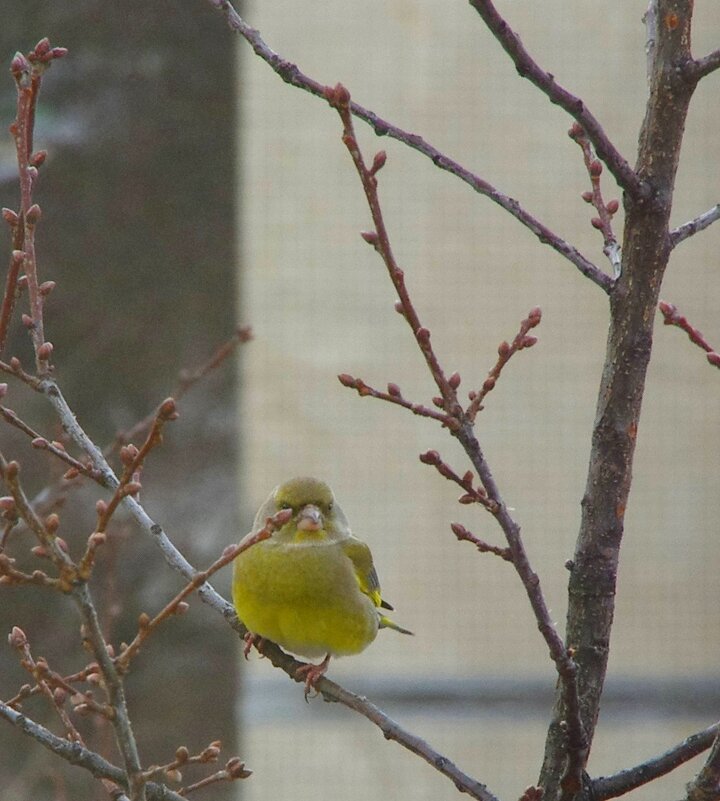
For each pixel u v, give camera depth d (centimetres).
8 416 570
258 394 1252
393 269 488
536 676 1256
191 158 1234
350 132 478
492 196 565
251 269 1258
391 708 1255
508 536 505
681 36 552
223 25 1244
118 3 1219
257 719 1232
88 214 1204
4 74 1201
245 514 1197
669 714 1271
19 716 546
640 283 559
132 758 476
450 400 500
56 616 1112
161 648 1130
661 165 553
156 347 1202
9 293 552
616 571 563
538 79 517
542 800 544
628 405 561
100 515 461
